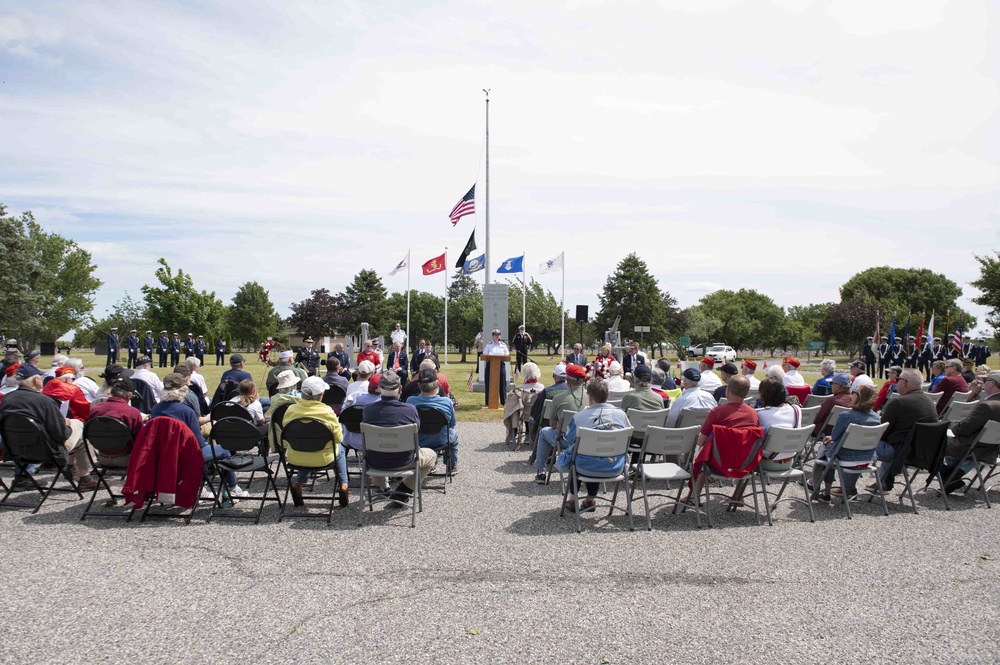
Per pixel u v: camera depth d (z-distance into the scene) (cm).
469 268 2191
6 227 3672
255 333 6894
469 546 566
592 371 1095
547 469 788
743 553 551
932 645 388
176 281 5575
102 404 663
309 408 643
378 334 6538
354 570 507
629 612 432
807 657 373
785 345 8575
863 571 510
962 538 596
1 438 723
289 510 682
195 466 634
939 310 7419
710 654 376
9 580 484
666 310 6450
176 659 368
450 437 797
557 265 2780
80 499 717
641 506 708
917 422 685
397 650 379
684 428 643
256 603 444
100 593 461
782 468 661
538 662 366
